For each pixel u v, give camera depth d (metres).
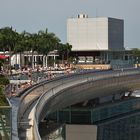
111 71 155.38
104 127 134.12
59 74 164.25
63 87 101.56
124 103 154.50
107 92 144.50
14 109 51.56
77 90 114.56
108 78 142.12
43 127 96.00
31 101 71.81
